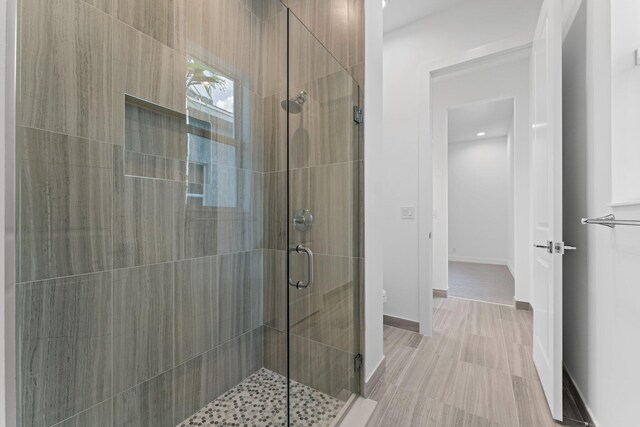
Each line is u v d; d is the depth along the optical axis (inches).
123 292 49.0
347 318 63.0
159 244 54.2
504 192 231.6
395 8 98.0
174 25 55.8
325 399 57.9
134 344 50.3
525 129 118.1
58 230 41.7
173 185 56.4
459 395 62.4
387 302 106.5
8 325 18.3
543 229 63.7
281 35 69.1
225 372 65.3
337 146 62.4
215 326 63.6
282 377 65.7
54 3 40.9
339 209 62.7
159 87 53.7
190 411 58.3
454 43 97.2
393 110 107.7
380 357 70.7
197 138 60.4
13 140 19.0
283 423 56.0
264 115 73.2
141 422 50.9
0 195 17.8
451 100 140.0
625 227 41.0
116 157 48.2
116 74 47.8
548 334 58.2
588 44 53.9
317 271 59.2
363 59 63.8
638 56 41.9
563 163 70.1
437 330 98.9
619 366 42.5
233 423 56.2
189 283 59.0
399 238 104.3
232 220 67.4
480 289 152.5
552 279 55.1
